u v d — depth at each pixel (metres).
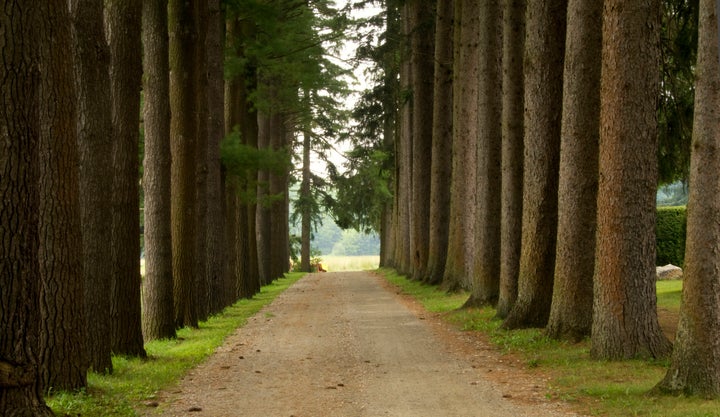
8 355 7.66
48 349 10.25
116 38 13.96
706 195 9.02
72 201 10.47
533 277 15.92
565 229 14.16
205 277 22.00
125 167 14.02
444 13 29.36
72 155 10.52
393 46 33.66
